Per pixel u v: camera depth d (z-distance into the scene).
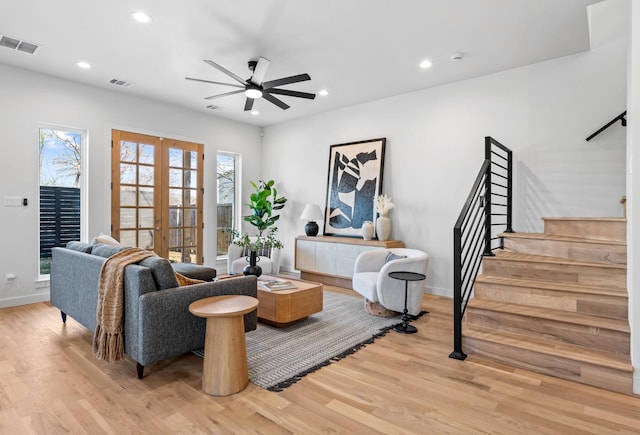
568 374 2.41
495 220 4.40
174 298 2.43
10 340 3.14
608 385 2.29
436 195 4.86
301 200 6.56
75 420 1.96
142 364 2.31
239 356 2.31
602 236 3.32
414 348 3.01
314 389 2.32
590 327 2.50
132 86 4.89
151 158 5.49
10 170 4.23
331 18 3.12
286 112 6.16
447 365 2.66
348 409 2.08
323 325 3.61
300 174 6.57
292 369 2.60
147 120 5.42
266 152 7.12
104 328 2.47
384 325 3.61
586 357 2.38
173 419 1.97
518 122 4.20
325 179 6.18
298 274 6.52
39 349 2.94
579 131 3.84
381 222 5.05
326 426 1.92
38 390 2.28
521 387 2.33
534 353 2.54
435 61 4.02
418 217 5.03
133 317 2.37
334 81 4.66
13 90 4.23
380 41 3.55
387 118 5.35
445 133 4.77
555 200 3.98
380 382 2.41
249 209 6.99
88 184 4.84
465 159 4.61
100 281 2.57
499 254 3.51
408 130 5.13
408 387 2.34
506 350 2.66
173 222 5.78
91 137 4.86
